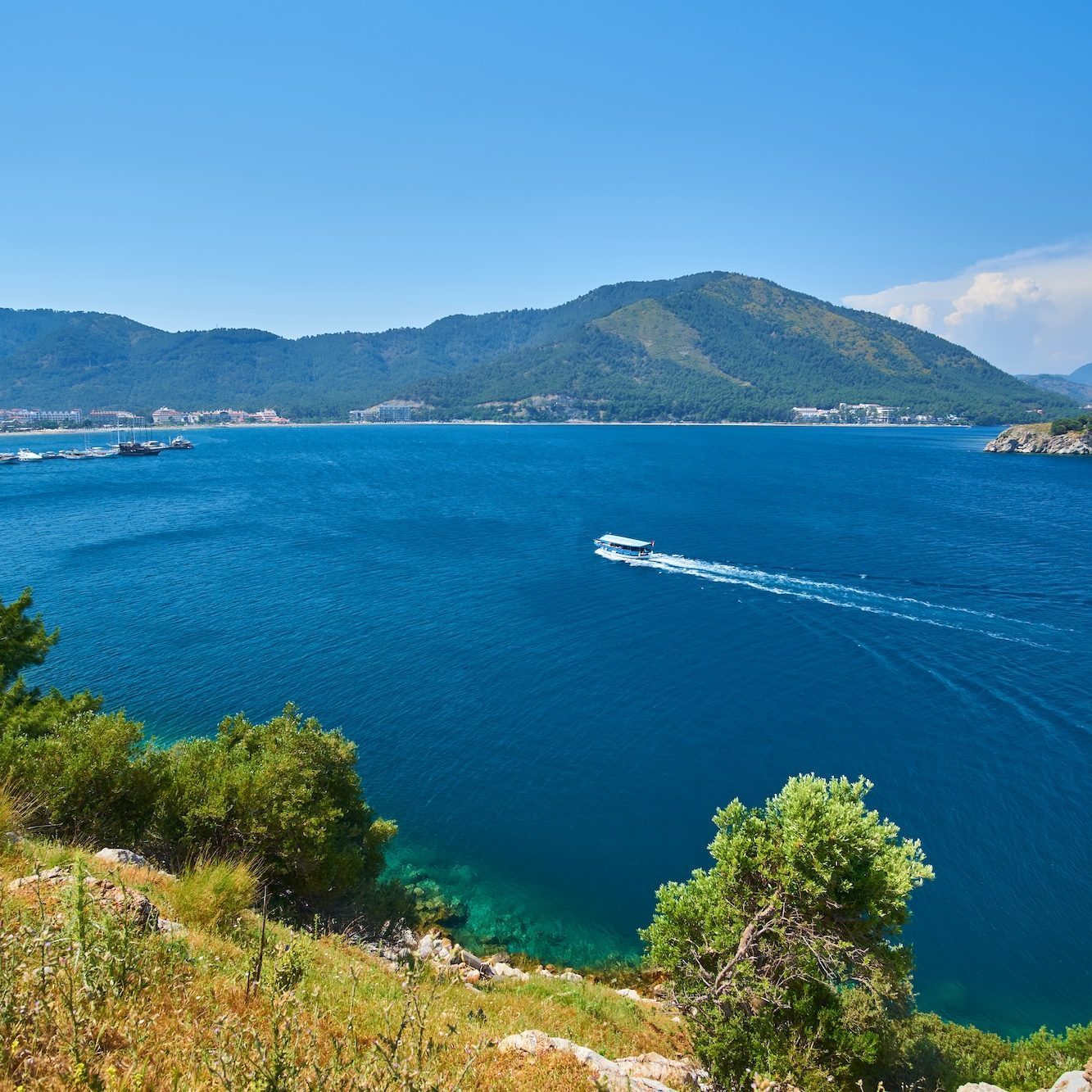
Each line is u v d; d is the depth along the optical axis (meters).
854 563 96.31
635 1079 12.14
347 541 112.19
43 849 16.31
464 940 33.31
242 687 57.50
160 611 75.50
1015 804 42.97
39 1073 6.84
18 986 7.74
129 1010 8.42
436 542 111.69
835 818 20.39
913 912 35.53
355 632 70.50
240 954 13.19
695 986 21.70
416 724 52.62
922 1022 26.09
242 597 81.31
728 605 79.31
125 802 25.53
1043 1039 25.39
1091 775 45.81
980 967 32.72
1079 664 62.50
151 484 177.50
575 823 42.09
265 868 25.70
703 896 22.44
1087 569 91.56
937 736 50.62
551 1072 11.26
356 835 31.77
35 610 74.50
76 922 8.60
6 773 23.47
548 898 36.56
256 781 26.80
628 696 57.31
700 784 45.69
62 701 33.59
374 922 29.56
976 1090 20.36
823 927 20.17
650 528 122.25
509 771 47.09
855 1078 19.48
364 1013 11.77
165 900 15.95
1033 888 36.84
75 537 110.44
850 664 63.19
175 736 49.22
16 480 180.75
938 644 67.38
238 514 134.75
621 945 33.91
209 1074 7.43
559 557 102.00
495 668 62.31
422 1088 7.76
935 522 125.06
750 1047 18.64
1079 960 33.00
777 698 56.78
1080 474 199.75
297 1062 7.89
